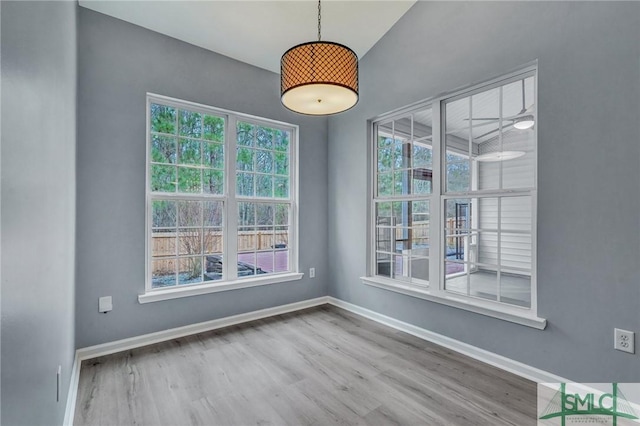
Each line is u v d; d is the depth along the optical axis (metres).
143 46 2.78
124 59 2.69
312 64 1.87
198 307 3.06
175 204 3.02
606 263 1.87
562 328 2.05
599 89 1.90
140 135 2.76
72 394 1.92
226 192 3.32
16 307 0.78
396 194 3.31
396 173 3.32
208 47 3.12
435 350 2.67
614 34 1.85
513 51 2.30
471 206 2.69
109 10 2.58
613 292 1.85
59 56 1.42
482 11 2.49
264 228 3.62
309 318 3.47
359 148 3.60
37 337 1.00
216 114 3.28
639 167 1.76
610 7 1.86
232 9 2.69
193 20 2.77
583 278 1.96
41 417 1.06
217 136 3.29
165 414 1.83
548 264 2.12
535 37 2.18
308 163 3.88
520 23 2.26
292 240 3.84
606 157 1.87
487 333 2.46
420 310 2.96
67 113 1.75
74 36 2.11
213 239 3.24
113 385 2.12
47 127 1.16
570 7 2.02
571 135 2.01
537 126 2.18
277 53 3.27
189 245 3.09
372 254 3.55
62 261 1.58
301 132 3.83
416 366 2.39
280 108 3.66
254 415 1.82
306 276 3.87
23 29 0.84
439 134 2.88
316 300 3.95
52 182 1.27
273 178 3.70
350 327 3.20
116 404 1.91
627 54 1.80
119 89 2.66
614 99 1.84
